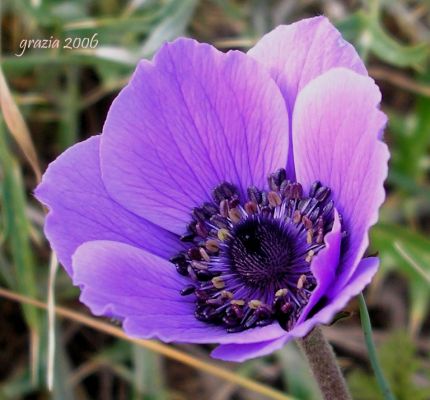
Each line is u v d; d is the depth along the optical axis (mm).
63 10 343
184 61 247
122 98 247
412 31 362
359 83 232
